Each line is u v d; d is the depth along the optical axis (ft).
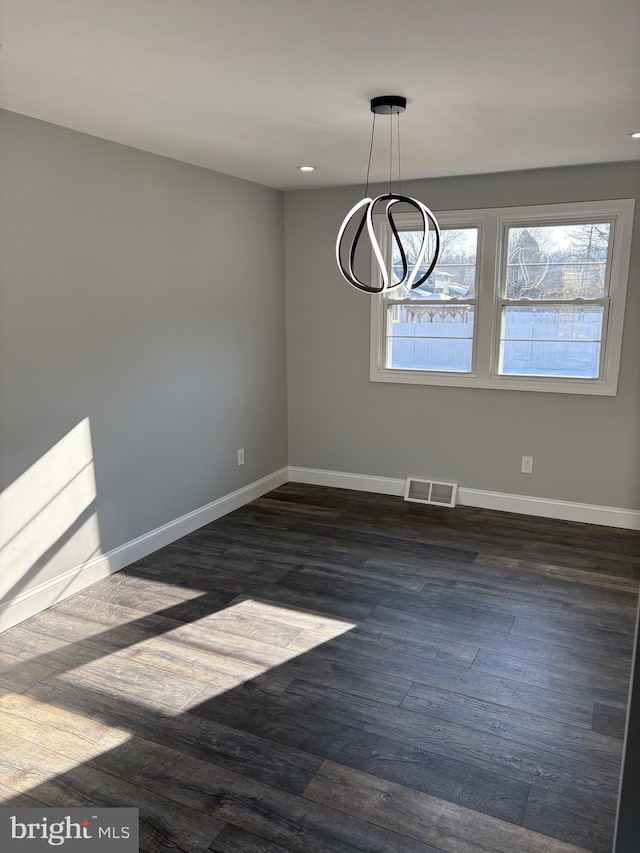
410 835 6.66
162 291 13.52
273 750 7.89
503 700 8.86
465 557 13.62
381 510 16.61
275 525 15.56
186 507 14.88
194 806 7.02
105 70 8.17
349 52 7.56
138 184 12.61
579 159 13.55
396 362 17.31
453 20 6.66
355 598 11.80
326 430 18.40
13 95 9.20
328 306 17.62
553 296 15.34
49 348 11.02
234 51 7.52
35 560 11.12
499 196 15.17
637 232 14.06
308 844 6.54
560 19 6.63
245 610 11.35
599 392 14.97
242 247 15.99
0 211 9.98
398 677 9.38
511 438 16.15
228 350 15.84
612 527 15.37
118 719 8.46
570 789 7.28
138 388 13.10
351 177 15.51
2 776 7.46
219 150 12.64
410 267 16.72
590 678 9.34
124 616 11.14
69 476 11.64
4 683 9.22
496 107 9.75
